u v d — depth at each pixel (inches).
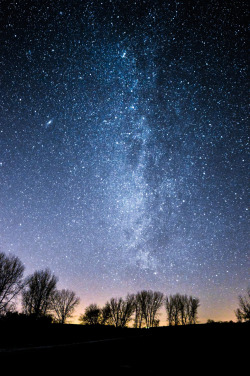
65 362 152.8
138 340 232.7
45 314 895.1
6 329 612.7
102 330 603.8
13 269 804.6
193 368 178.7
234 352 206.4
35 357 141.4
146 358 199.8
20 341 468.4
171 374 166.4
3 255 807.7
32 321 700.0
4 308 750.5
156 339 247.9
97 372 155.9
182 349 218.7
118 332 556.7
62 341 489.7
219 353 206.2
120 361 185.3
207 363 188.5
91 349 177.0
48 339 521.0
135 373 162.4
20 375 130.2
